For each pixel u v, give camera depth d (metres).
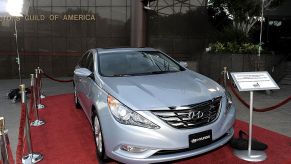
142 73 5.46
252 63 11.42
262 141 5.37
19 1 8.08
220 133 4.21
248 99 9.12
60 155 5.03
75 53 17.58
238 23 14.77
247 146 4.74
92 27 17.47
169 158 3.88
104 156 4.48
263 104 8.45
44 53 17.53
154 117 3.89
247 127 6.20
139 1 14.43
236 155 4.71
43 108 8.48
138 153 3.93
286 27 18.45
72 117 7.39
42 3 17.25
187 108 3.97
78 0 17.30
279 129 6.05
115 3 17.33
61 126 6.66
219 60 12.30
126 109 4.03
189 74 5.41
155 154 3.93
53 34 17.45
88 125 6.66
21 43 17.36
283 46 18.42
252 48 11.98
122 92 4.33
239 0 13.99
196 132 3.96
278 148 5.03
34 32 17.38
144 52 6.27
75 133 6.14
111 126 4.11
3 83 15.04
